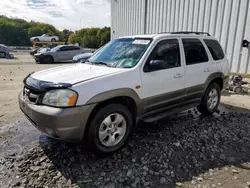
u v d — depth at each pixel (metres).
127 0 14.95
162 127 4.15
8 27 62.44
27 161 2.99
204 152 3.25
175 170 2.80
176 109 4.09
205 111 4.76
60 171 2.77
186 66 4.06
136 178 2.63
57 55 18.12
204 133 3.89
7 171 2.78
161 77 3.61
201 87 4.41
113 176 2.67
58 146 3.40
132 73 3.27
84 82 2.85
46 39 37.69
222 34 8.77
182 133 3.87
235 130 4.05
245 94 6.96
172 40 3.97
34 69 13.52
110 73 3.15
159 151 3.24
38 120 2.78
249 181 2.60
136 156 3.11
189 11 9.92
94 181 2.58
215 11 8.89
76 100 2.72
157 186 2.50
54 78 3.05
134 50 3.70
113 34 18.03
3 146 3.43
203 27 9.42
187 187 2.49
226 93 7.08
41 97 2.82
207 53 4.59
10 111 5.13
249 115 4.92
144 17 12.96
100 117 2.95
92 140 2.93
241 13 8.08
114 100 3.17
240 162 3.01
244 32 8.09
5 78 9.81
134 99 3.28
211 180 2.61
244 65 8.25
